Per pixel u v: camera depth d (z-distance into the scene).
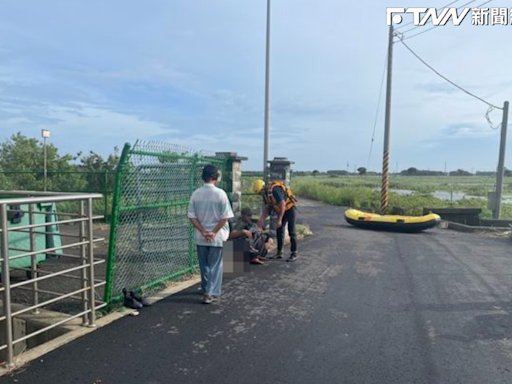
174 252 6.52
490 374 3.55
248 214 7.96
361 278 6.79
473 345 4.15
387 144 18.67
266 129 11.63
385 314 5.04
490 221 16.83
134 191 5.46
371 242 10.76
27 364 3.62
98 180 13.98
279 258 8.30
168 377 3.43
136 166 5.41
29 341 4.73
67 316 4.84
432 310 5.20
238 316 4.89
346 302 5.48
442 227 15.61
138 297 5.17
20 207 6.52
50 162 18.50
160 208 6.12
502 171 17.70
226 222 5.40
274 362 3.72
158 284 6.06
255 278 6.69
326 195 27.58
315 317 4.89
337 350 3.99
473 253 9.29
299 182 37.94
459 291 6.08
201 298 5.54
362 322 4.75
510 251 9.61
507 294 5.95
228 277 6.74
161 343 4.09
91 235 4.48
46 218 7.08
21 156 18.67
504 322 4.81
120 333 4.32
